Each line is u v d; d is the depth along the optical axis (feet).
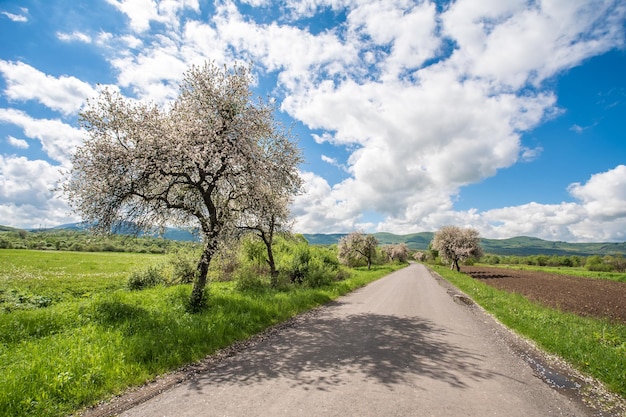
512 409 16.71
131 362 21.39
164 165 36.45
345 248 204.33
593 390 20.04
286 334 31.83
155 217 42.57
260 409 15.93
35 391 16.74
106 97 37.47
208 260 42.11
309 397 17.33
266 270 80.69
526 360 25.64
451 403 17.04
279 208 55.88
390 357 24.67
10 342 25.25
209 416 15.28
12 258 140.77
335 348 26.96
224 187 46.62
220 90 42.42
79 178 36.19
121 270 114.83
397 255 333.62
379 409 16.03
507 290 86.17
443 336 31.99
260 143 48.16
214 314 34.94
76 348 22.43
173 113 41.83
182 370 21.67
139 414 15.58
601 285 117.80
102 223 37.14
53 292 64.49
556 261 350.43
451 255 181.57
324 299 55.77
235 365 22.68
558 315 45.62
